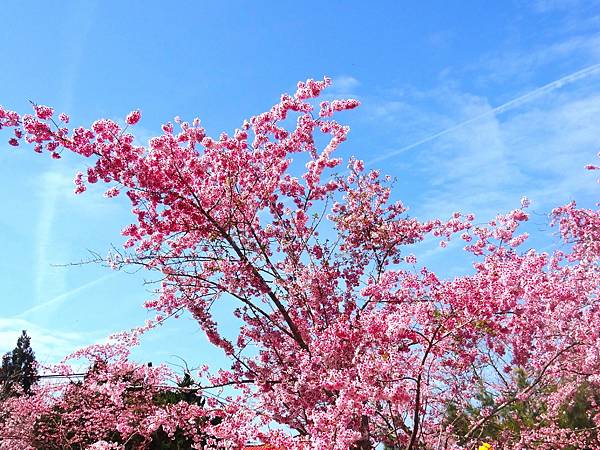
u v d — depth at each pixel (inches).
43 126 269.0
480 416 353.7
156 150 297.4
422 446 319.9
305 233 357.4
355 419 246.8
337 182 387.2
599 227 423.8
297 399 296.4
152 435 454.3
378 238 378.0
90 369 347.6
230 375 323.6
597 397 410.6
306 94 330.6
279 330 338.3
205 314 337.7
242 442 252.1
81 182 289.3
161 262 319.3
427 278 309.6
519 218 368.8
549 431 382.0
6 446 458.3
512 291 268.8
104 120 281.4
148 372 332.5
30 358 1201.4
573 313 348.8
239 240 329.4
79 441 434.9
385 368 222.7
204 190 323.0
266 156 343.3
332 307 334.3
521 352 329.4
